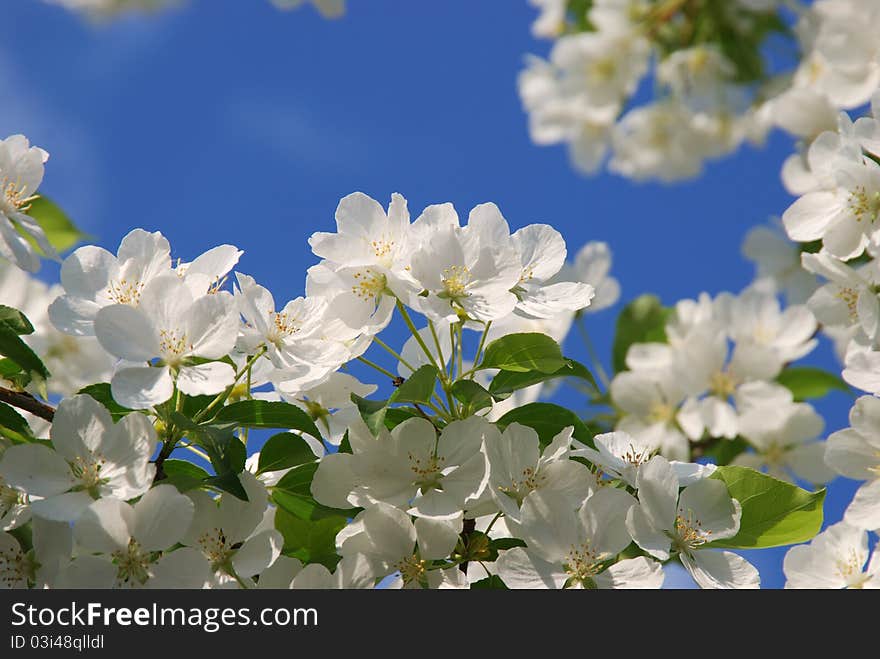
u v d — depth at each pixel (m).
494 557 1.05
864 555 1.08
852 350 1.09
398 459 1.04
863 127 1.09
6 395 1.04
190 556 1.01
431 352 1.09
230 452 1.04
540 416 1.07
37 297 1.25
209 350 1.03
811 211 1.11
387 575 1.04
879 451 1.08
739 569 1.04
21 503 1.03
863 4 1.27
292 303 1.06
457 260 1.05
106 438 1.02
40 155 1.08
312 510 1.05
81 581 1.01
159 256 1.06
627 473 1.05
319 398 1.08
